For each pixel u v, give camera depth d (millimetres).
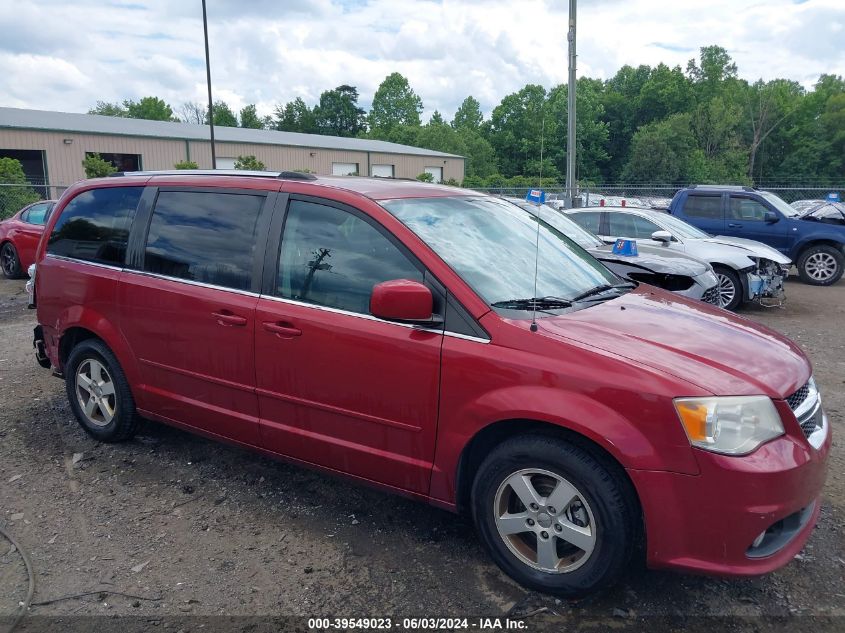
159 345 4242
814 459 2850
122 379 4594
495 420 3012
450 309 3193
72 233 4832
